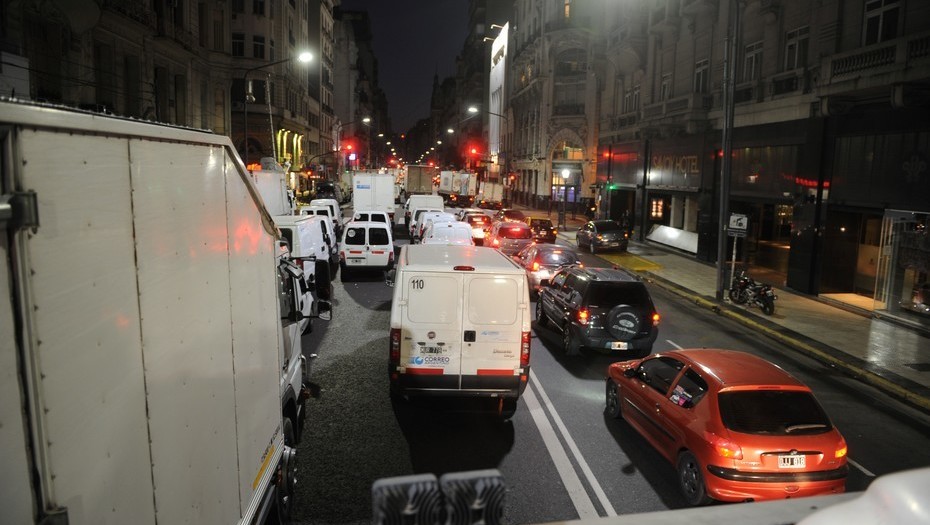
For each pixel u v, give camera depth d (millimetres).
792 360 14047
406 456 8109
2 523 2020
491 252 10648
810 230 21203
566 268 14633
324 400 10094
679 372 7941
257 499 5016
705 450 6785
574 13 59562
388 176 37344
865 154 18984
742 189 26047
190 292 3654
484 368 9172
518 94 73125
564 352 13406
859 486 7922
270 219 5691
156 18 31094
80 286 2482
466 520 1182
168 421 3281
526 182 73250
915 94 16406
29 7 19625
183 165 3607
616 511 6930
